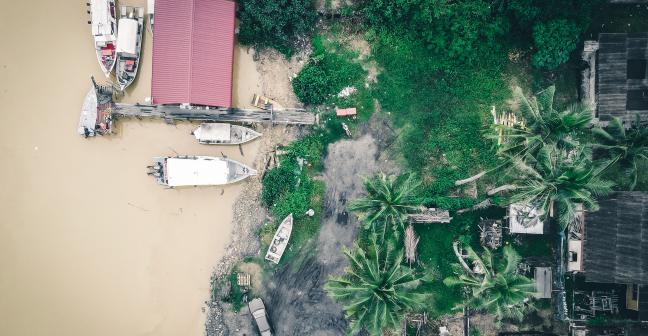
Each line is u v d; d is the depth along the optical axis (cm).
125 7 4694
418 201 4597
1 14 4738
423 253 4697
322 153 4747
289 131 4756
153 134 4744
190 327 4738
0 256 4691
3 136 4722
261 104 4741
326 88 4706
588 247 4416
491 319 4722
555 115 3709
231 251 4750
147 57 4756
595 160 4109
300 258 4738
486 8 4472
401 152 4762
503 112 4741
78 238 4709
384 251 4388
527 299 4666
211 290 4744
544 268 4606
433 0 4416
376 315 3947
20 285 4694
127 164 4738
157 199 4738
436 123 4759
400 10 4541
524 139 3800
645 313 4375
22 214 4703
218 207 4762
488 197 4656
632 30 4744
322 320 4719
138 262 4728
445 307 4700
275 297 4725
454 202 4625
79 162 4731
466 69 4744
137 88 4750
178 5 4422
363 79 4766
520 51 4762
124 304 4719
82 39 4750
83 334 4703
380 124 4766
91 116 4656
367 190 4362
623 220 4328
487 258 4278
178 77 4425
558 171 3662
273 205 4716
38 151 4725
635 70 4509
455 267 4494
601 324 4581
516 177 4250
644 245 4284
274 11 4462
